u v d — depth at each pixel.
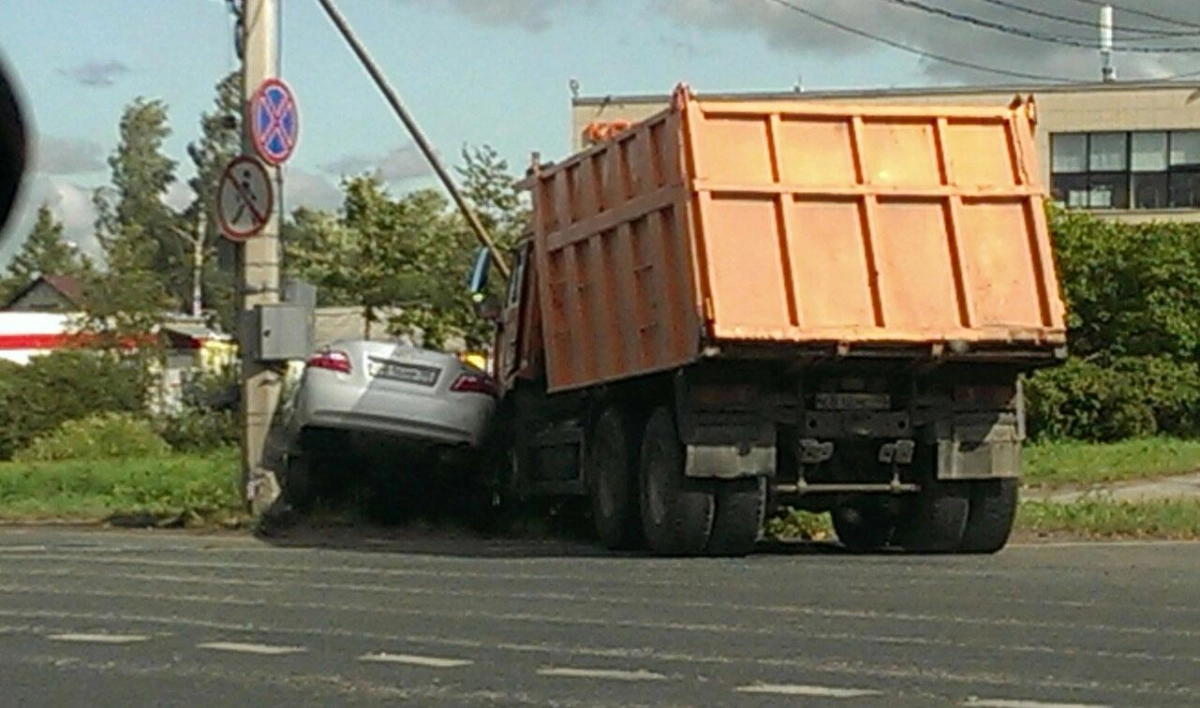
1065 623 13.63
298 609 14.87
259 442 24.08
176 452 49.78
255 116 23.64
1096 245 47.41
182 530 24.17
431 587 16.42
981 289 19.22
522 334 23.64
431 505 24.64
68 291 85.19
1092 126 72.00
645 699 10.55
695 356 18.59
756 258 18.73
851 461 20.09
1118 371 46.00
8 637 13.38
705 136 18.88
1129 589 15.93
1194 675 11.23
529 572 17.80
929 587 16.14
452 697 10.73
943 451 19.55
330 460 24.50
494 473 24.39
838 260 18.94
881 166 19.19
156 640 13.17
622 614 14.31
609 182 20.80
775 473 19.41
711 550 19.69
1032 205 19.44
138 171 133.00
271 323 23.70
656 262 19.58
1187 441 43.97
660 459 19.62
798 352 18.61
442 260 45.75
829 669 11.52
